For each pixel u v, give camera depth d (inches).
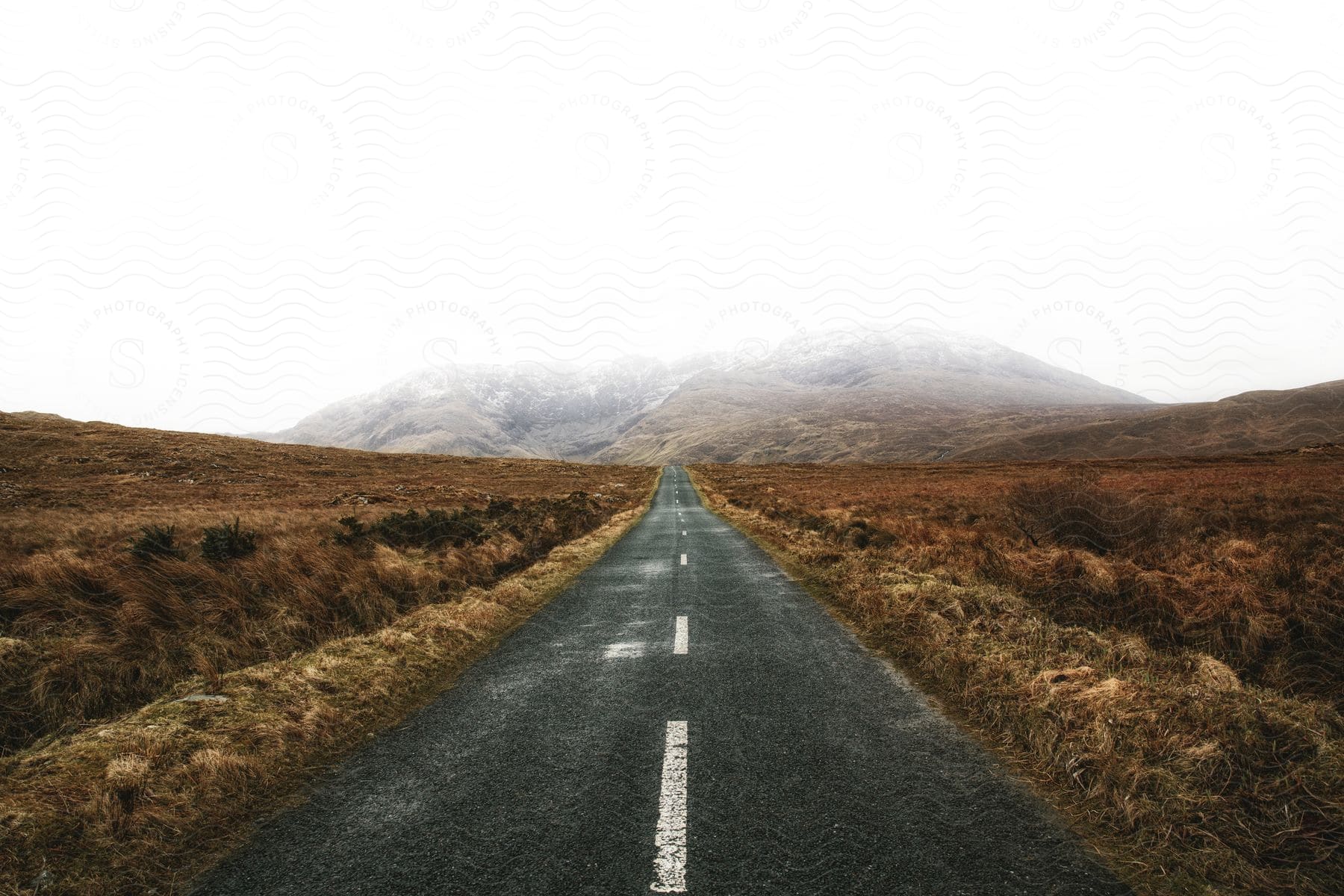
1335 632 204.2
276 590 317.7
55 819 128.2
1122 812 120.1
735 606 337.7
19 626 240.4
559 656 253.1
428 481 2006.6
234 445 2497.5
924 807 126.8
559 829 122.7
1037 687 177.8
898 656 236.8
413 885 107.2
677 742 162.7
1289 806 117.3
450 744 168.6
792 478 2313.0
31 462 1779.0
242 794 142.2
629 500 1518.2
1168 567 337.1
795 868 106.9
